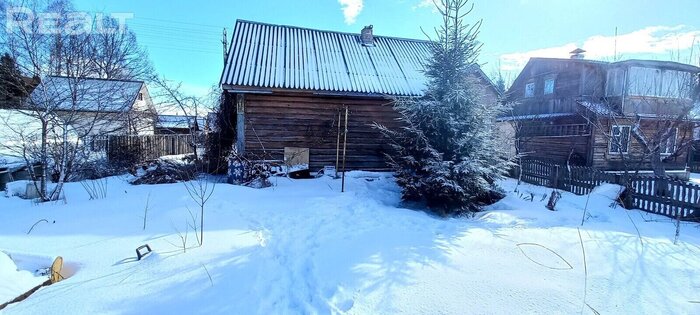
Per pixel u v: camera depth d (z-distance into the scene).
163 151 14.06
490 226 5.14
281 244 3.88
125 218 4.64
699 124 11.73
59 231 4.09
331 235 4.30
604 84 13.98
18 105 6.89
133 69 13.68
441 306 2.54
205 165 10.30
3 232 4.04
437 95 6.85
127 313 2.33
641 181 6.88
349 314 2.41
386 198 7.45
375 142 10.30
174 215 4.79
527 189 9.18
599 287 2.91
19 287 2.56
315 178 9.08
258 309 2.44
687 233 4.91
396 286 2.86
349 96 9.94
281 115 9.69
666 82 13.79
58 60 6.98
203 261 3.23
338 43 12.24
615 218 5.93
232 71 9.20
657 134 8.05
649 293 2.83
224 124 10.55
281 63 10.12
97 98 7.21
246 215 5.04
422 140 6.70
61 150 6.86
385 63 11.46
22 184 6.66
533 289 2.84
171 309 2.39
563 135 14.59
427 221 5.24
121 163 10.54
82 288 2.66
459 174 6.32
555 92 16.38
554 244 4.08
